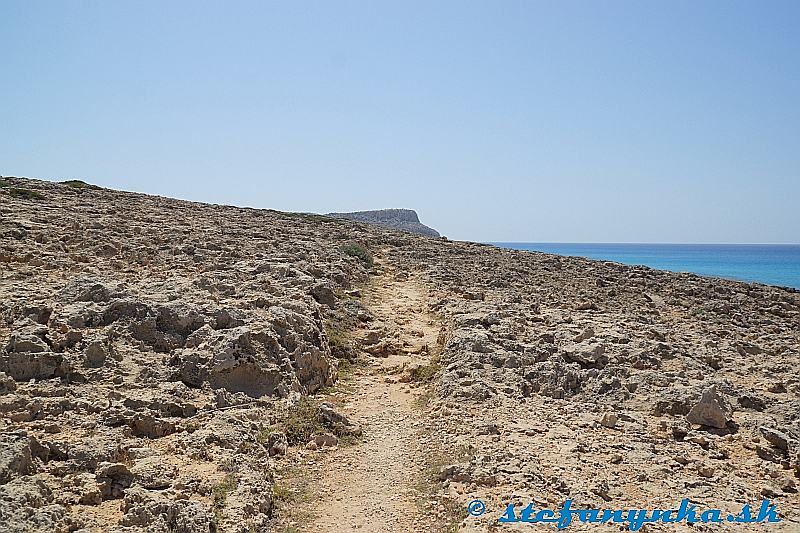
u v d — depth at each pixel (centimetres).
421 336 2530
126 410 1391
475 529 1066
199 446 1299
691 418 1712
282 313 1975
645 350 2172
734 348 2484
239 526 1042
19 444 1092
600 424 1659
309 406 1684
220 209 6334
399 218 19075
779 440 1570
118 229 3628
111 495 1091
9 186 5222
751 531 1133
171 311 1819
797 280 11862
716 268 16050
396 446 1552
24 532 883
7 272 2256
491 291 3381
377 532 1124
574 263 5166
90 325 1752
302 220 6469
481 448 1434
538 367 1986
